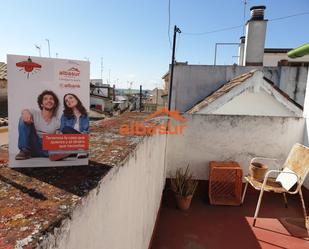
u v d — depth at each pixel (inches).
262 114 209.3
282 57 454.6
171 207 148.0
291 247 112.0
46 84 39.8
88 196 32.7
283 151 158.6
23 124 39.7
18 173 38.6
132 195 62.2
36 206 28.3
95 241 36.4
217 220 134.1
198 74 340.5
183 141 160.6
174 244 112.9
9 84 38.2
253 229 125.9
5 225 24.2
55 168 41.4
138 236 74.5
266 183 136.9
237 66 331.0
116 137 72.2
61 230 25.3
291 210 144.5
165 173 158.4
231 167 147.3
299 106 203.9
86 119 43.1
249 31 332.8
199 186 163.5
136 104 1179.3
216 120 157.8
